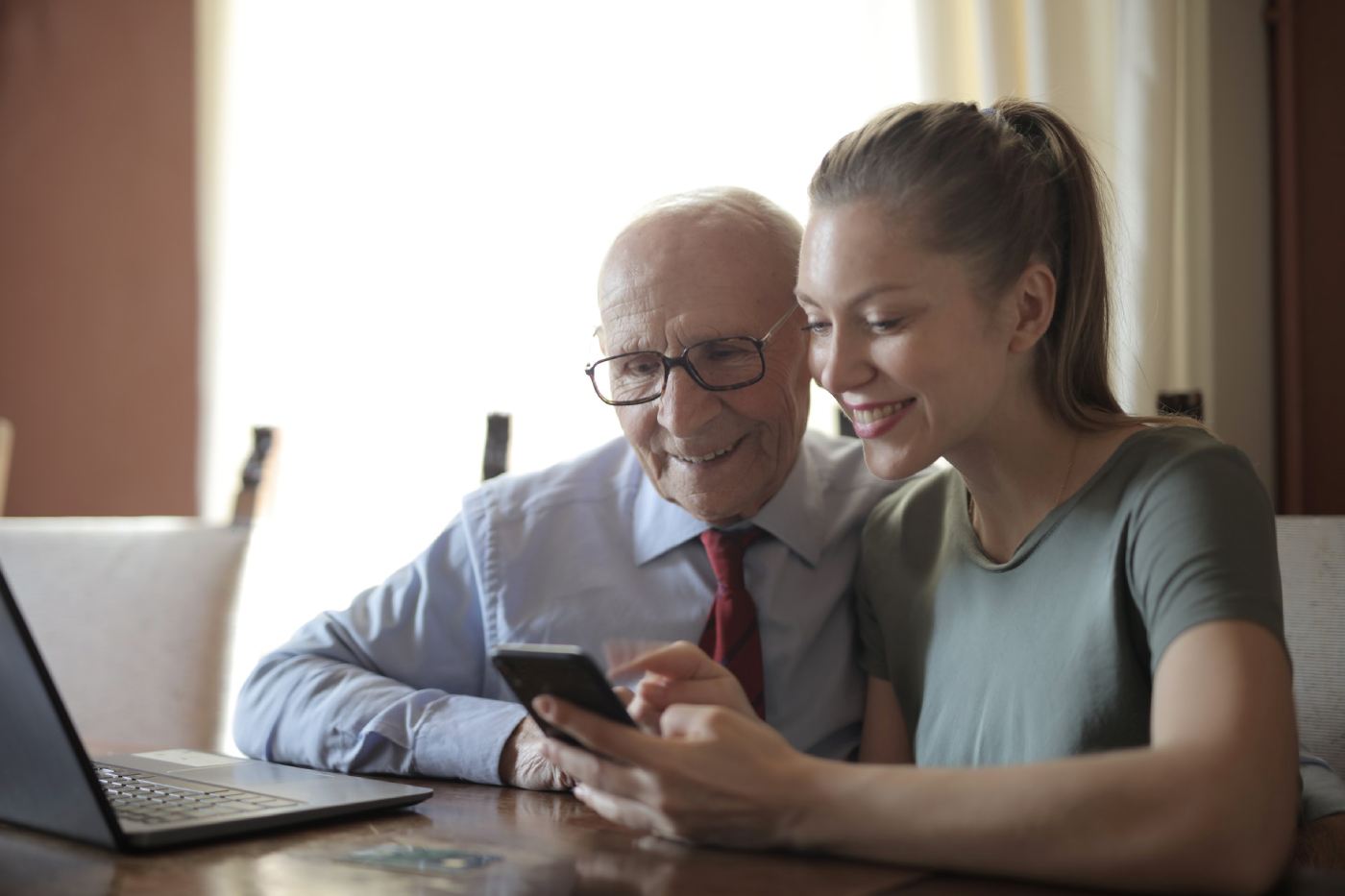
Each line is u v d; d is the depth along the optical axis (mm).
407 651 1526
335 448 2688
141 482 3055
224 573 1814
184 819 951
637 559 1486
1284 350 1902
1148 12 1780
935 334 1015
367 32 2705
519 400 2539
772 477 1412
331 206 2723
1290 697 852
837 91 2205
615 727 890
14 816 981
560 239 2510
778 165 2264
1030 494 1135
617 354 1396
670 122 2385
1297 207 1896
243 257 2793
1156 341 1760
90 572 1856
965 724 1163
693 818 886
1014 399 1100
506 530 1525
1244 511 969
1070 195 1106
